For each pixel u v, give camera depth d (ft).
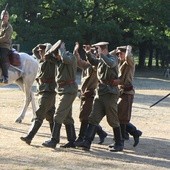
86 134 38.22
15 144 39.19
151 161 36.32
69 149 38.42
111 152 38.63
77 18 157.28
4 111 60.18
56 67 37.88
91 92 39.58
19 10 147.33
